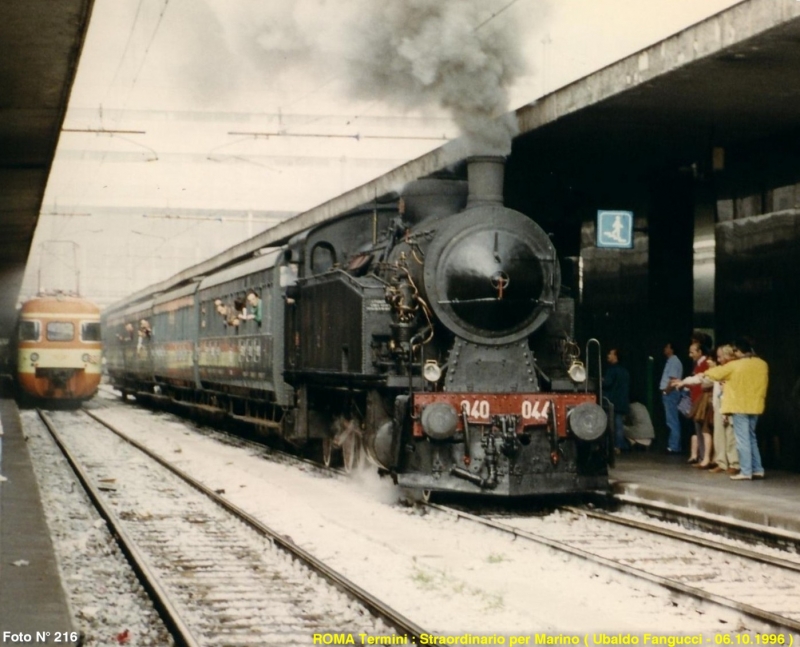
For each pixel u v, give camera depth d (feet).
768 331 47.14
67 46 32.19
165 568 28.84
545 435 38.11
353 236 51.21
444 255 39.37
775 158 46.55
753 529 32.19
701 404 45.83
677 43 34.81
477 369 39.32
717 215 50.98
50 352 107.45
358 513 38.55
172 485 47.75
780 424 46.24
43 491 45.65
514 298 39.32
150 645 21.21
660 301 55.98
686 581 26.73
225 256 96.48
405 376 39.55
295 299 53.47
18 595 22.29
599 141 48.14
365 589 25.58
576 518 37.01
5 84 36.68
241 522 36.37
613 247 50.55
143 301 123.95
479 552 30.68
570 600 24.67
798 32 30.35
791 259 45.39
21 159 51.26
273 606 24.18
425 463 37.83
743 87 37.63
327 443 52.80
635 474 43.57
